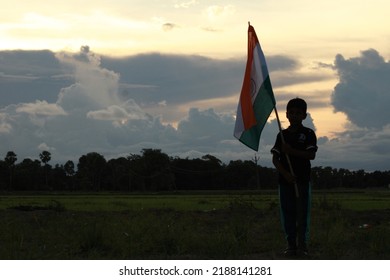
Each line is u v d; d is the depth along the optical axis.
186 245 8.30
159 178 131.25
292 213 7.54
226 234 8.91
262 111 7.58
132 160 133.12
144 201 39.34
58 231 10.04
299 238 7.50
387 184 144.25
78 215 15.34
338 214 14.58
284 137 7.48
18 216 15.22
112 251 8.04
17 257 7.35
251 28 7.73
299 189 7.43
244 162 142.00
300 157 7.38
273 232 10.30
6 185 130.38
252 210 17.91
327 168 137.62
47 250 7.96
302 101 7.48
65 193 95.88
